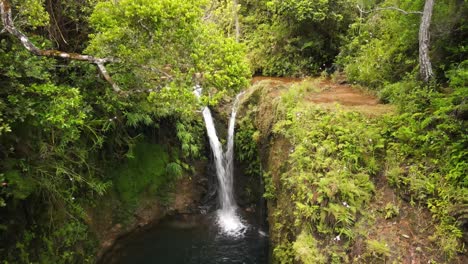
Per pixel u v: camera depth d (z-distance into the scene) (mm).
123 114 8148
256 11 14578
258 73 13227
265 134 8656
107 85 6848
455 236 4922
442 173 5582
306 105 7891
